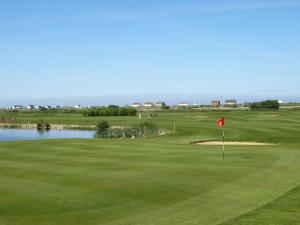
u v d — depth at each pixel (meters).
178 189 15.06
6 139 59.16
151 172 18.48
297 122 69.25
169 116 105.12
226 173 18.14
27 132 74.75
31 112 164.50
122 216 11.91
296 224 10.52
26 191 15.00
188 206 12.84
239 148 29.03
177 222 11.19
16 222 11.43
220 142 38.88
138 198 13.88
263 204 12.77
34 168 19.83
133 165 20.59
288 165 20.41
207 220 11.25
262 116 94.50
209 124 68.25
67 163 21.41
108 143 31.92
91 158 23.30
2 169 19.59
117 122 82.19
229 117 91.94
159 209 12.57
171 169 19.25
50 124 88.81
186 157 23.59
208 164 20.83
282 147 30.03
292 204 12.62
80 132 72.06
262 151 26.89
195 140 41.41
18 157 23.81
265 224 10.56
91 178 17.17
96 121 91.75
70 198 13.95
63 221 11.49
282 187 15.20
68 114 140.62
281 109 143.50
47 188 15.45
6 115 138.62
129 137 50.88
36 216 11.98
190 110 154.88
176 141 39.94
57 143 31.50
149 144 31.45
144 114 124.81
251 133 48.31
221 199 13.61
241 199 13.54
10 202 13.51
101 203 13.30
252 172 18.38
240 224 10.65
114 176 17.56
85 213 12.24
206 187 15.37
